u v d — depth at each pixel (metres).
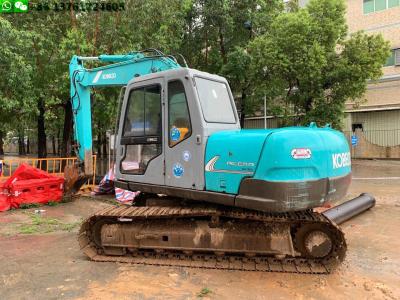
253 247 5.52
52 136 41.62
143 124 6.21
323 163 5.06
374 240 7.08
